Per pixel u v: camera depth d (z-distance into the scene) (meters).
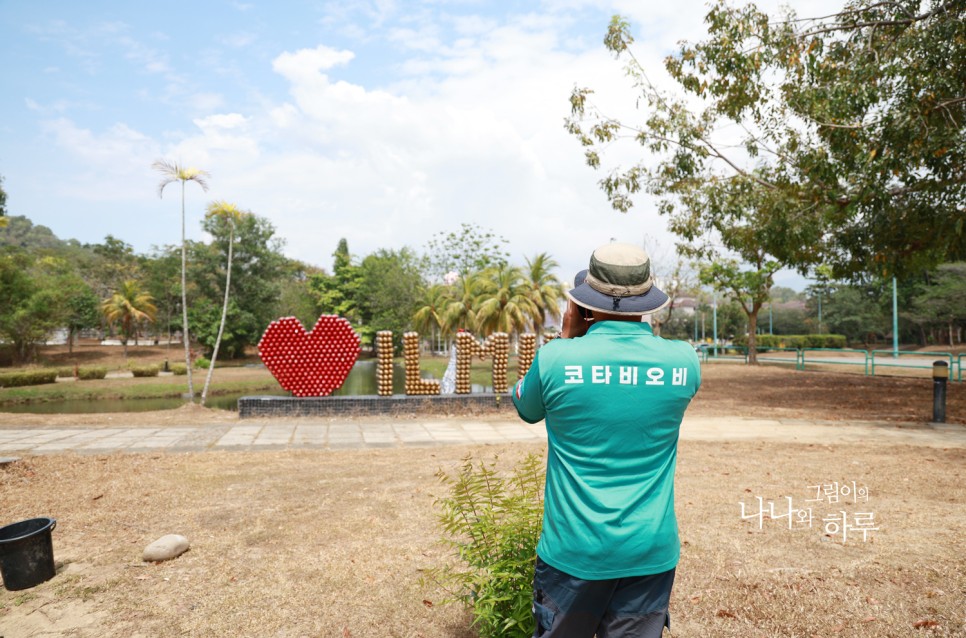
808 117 12.48
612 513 1.62
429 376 33.97
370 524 4.97
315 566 4.09
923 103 11.10
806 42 12.43
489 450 8.57
